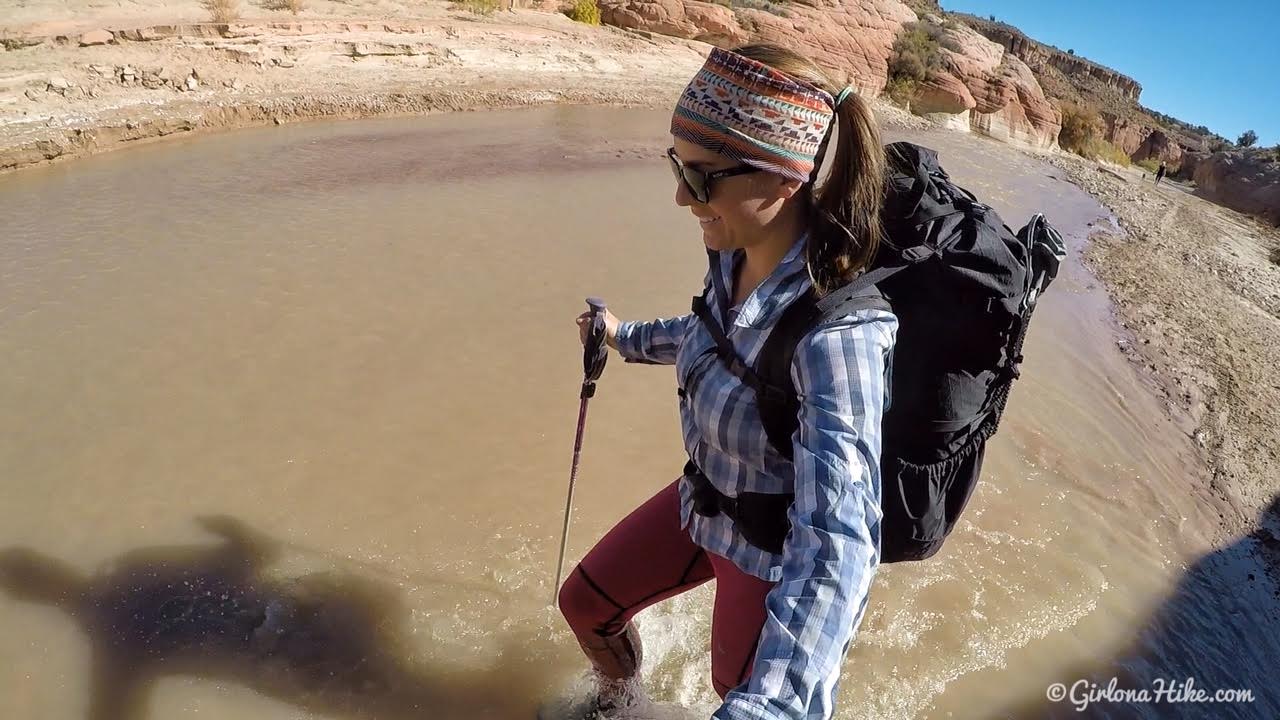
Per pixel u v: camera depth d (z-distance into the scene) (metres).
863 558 1.14
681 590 1.96
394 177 9.42
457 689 2.69
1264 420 6.16
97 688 2.60
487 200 8.77
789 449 1.41
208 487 3.65
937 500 1.42
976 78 32.75
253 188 8.52
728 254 1.53
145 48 12.01
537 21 21.45
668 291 6.55
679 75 20.55
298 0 16.27
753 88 1.25
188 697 2.59
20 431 3.99
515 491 3.78
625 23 24.75
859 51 29.70
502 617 3.00
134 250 6.51
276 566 3.18
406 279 6.28
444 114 14.16
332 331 5.29
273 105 12.05
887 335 1.26
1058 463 4.74
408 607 3.02
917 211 1.40
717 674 1.70
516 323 5.66
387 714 2.59
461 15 19.66
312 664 2.74
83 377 4.54
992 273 1.32
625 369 5.12
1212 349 7.68
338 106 12.87
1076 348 6.82
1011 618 3.32
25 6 12.45
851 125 1.28
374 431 4.19
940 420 1.36
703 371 1.50
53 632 2.80
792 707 1.08
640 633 2.93
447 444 4.13
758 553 1.58
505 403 4.58
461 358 5.07
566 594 2.05
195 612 2.93
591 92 17.14
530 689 2.72
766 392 1.36
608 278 6.71
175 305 5.53
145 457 3.84
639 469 4.08
